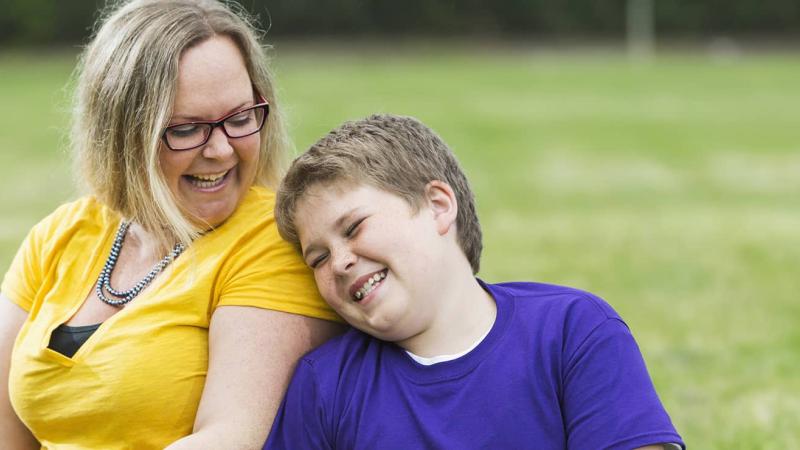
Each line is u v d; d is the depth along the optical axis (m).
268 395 2.82
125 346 2.83
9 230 11.11
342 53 43.66
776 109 24.72
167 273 2.93
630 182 14.92
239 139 2.91
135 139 2.88
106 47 2.94
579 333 2.66
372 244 2.66
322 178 2.73
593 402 2.58
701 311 7.63
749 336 6.91
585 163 16.78
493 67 37.47
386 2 48.94
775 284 8.59
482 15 49.81
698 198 13.55
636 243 10.52
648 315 7.52
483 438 2.58
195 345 2.87
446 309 2.72
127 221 3.07
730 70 36.38
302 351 2.90
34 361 2.89
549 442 2.60
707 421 5.18
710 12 50.34
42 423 2.91
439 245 2.73
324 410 2.73
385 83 30.66
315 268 2.80
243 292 2.88
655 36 50.12
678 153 17.92
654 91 29.30
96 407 2.82
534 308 2.72
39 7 44.06
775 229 11.34
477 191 14.12
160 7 2.92
